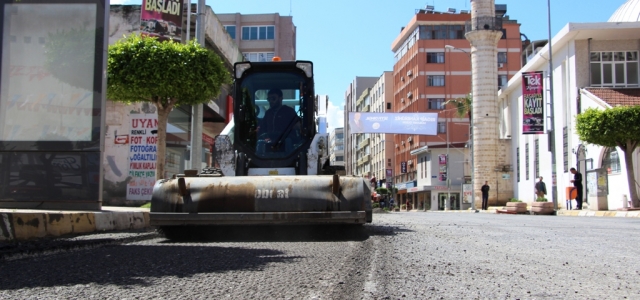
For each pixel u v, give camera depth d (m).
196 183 6.69
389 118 38.59
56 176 8.66
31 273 4.04
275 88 8.05
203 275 3.93
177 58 11.45
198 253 5.23
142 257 4.93
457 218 16.20
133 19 18.27
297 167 7.78
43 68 8.75
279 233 6.97
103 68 8.79
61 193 8.63
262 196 6.50
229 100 23.64
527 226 10.71
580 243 6.75
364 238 6.96
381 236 7.48
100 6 8.87
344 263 4.54
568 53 29.91
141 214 9.40
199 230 6.96
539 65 35.31
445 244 6.38
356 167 109.06
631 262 4.90
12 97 8.69
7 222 5.97
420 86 64.81
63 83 8.74
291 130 7.94
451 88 64.62
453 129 63.97
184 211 6.53
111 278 3.82
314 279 3.76
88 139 8.68
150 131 17.72
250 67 8.09
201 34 13.95
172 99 12.05
